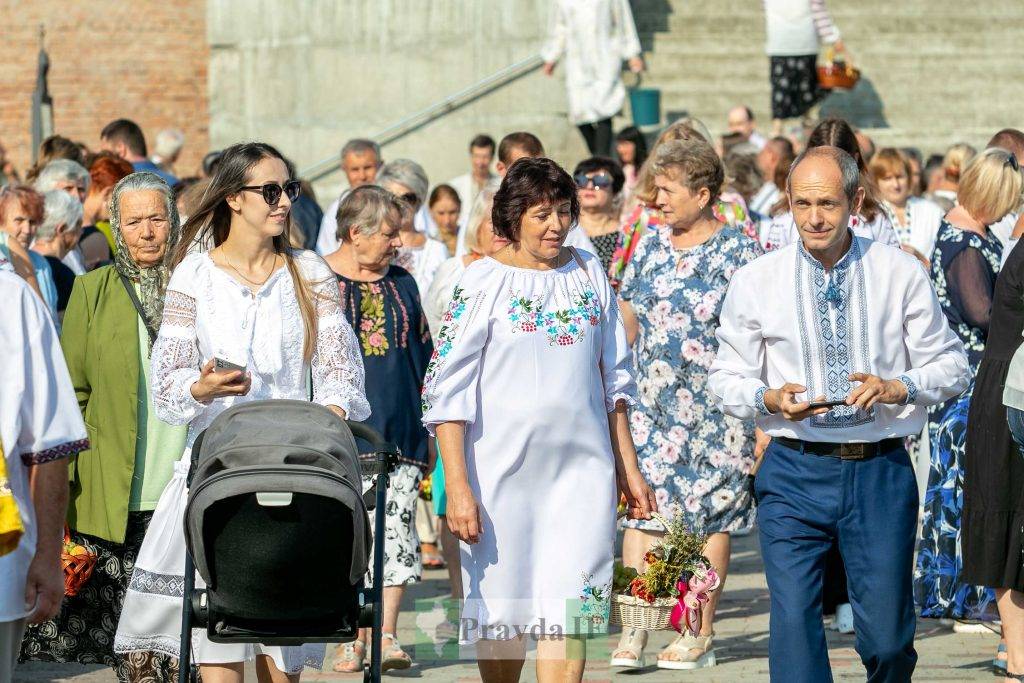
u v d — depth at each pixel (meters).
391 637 9.52
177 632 7.06
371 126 25.16
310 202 13.98
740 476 9.50
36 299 6.00
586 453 7.08
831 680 7.11
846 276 7.13
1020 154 11.55
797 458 7.12
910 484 7.11
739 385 7.16
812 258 7.17
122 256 8.08
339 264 9.62
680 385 9.45
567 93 22.77
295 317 6.97
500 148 11.84
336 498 5.82
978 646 10.09
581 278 7.15
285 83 25.33
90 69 25.89
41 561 6.05
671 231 9.61
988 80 24.55
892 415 7.04
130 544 8.00
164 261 8.01
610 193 11.84
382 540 6.36
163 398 6.73
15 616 5.89
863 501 7.03
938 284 9.60
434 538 13.10
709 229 9.48
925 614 9.94
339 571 5.94
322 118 25.27
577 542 7.04
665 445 9.48
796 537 7.11
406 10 25.03
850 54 24.59
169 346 6.84
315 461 6.04
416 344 9.62
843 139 9.44
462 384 6.97
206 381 6.44
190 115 25.97
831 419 7.04
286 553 5.84
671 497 9.46
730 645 10.20
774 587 7.11
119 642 7.15
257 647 7.00
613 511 7.15
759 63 24.45
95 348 7.93
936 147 23.61
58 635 8.09
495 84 24.70
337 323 7.10
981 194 9.41
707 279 9.39
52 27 25.81
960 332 9.53
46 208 10.64
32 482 6.08
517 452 6.98
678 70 24.34
